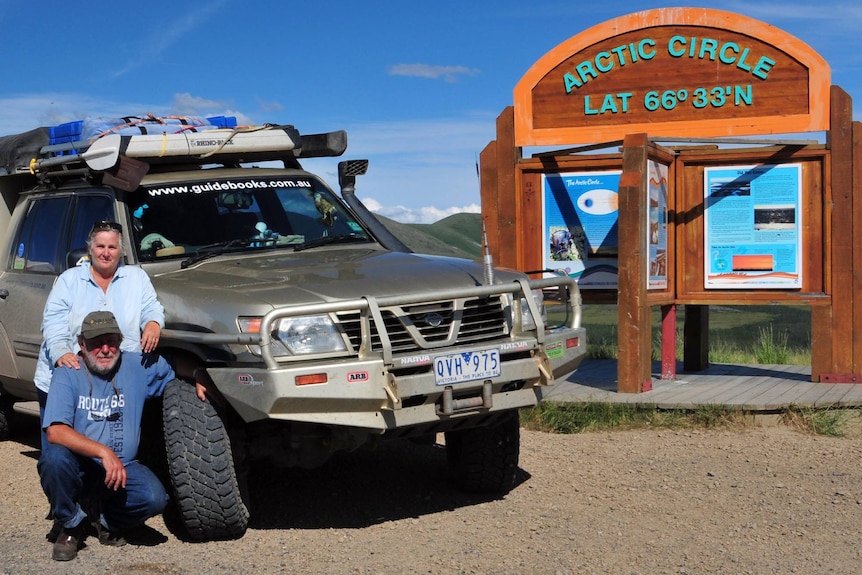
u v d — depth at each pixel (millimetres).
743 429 8188
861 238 9242
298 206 7105
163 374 5570
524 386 5742
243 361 5188
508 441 6277
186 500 5316
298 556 5211
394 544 5398
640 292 9031
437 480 6910
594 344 13391
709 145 9945
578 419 8375
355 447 5637
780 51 9273
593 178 9961
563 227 10094
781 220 9609
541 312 6090
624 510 5945
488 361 5480
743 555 5035
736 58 9375
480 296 5598
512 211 10102
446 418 5434
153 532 5777
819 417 8133
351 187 7855
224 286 5625
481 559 5070
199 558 5203
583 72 9789
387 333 5285
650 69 9594
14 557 5316
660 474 6805
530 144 9984
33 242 7488
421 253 7043
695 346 10781
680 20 9469
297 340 5184
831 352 9422
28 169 7477
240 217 6793
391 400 5164
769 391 9000
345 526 5840
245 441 5711
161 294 5816
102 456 5059
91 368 5293
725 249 9828
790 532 5434
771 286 9688
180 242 6488
